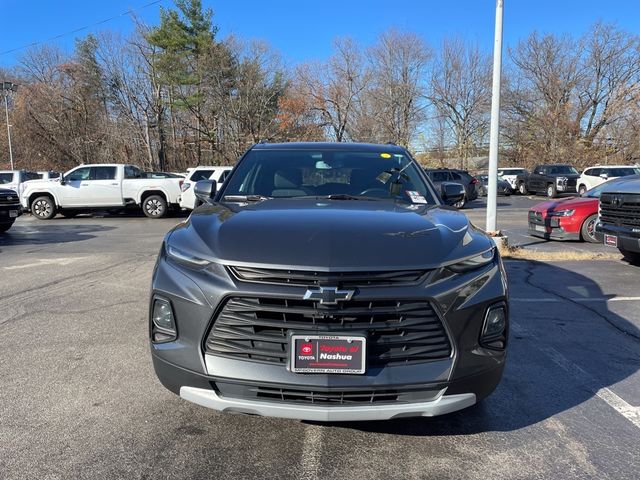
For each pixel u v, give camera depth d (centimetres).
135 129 4275
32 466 264
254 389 248
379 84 4716
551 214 1125
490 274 277
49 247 1056
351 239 264
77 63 4431
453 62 4888
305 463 271
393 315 247
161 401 341
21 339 463
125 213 2009
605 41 4572
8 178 2055
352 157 432
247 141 4362
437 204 376
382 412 246
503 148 5009
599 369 405
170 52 4119
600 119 4534
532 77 4753
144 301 599
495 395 356
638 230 755
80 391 355
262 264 248
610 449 288
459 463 272
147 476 257
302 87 4566
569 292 654
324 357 242
